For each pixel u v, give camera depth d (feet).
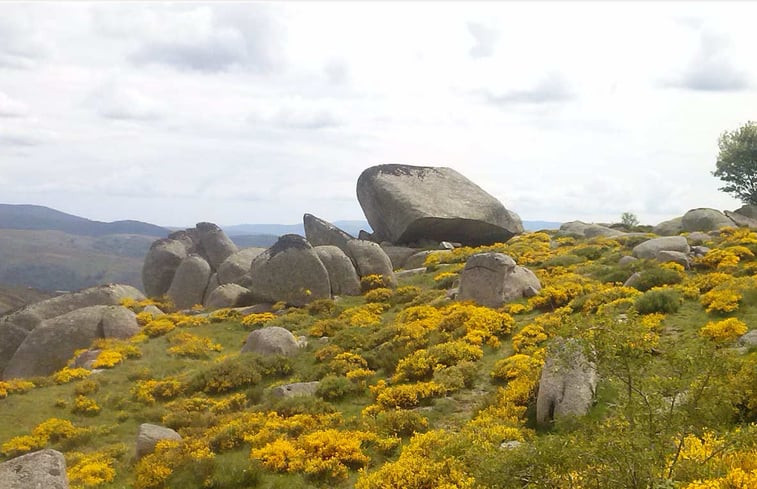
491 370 73.36
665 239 122.42
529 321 90.12
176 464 58.23
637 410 27.86
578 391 52.95
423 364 76.59
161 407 83.71
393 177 203.82
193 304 163.43
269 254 147.13
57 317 128.16
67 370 103.60
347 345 96.37
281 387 79.00
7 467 44.88
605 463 26.03
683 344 30.17
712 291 81.46
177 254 178.40
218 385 87.76
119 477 62.13
